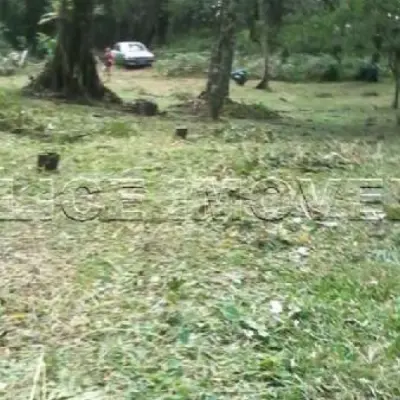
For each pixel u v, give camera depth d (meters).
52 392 3.56
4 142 9.70
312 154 9.51
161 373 3.75
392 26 16.59
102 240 5.86
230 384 3.69
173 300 4.61
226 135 11.20
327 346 4.12
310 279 5.15
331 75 28.16
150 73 29.50
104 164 8.40
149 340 4.10
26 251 5.55
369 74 27.83
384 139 12.11
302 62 28.56
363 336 4.26
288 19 22.25
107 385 3.64
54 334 4.16
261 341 4.14
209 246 5.78
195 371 3.79
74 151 9.23
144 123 12.54
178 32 35.78
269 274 5.21
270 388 3.68
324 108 18.86
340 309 4.61
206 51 32.75
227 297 4.70
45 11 30.25
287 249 5.86
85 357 3.90
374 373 3.83
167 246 5.73
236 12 14.87
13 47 31.81
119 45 32.03
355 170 8.79
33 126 10.95
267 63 24.34
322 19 17.73
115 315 4.40
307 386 3.70
